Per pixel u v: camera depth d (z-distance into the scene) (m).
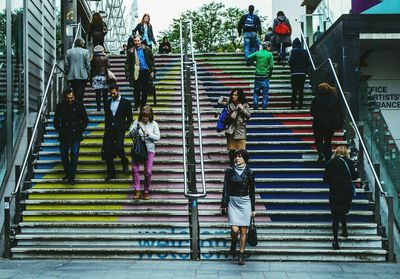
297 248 10.49
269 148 13.35
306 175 12.45
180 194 11.93
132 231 10.99
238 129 12.11
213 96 16.66
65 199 11.80
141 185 12.23
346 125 13.59
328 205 11.57
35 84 16.53
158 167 12.70
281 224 10.98
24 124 14.71
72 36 20.44
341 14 17.27
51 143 13.38
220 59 19.20
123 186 12.13
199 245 10.54
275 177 12.46
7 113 12.99
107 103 12.11
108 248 10.47
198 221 10.73
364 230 10.94
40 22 17.50
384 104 18.03
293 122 14.30
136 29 18.50
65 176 12.19
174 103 15.68
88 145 13.27
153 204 11.62
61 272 9.06
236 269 9.48
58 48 21.14
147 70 14.25
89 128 13.83
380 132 12.06
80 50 14.10
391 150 11.52
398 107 18.05
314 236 10.76
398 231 11.23
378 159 12.28
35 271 9.15
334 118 12.33
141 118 11.56
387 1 16.03
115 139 12.13
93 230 11.03
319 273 9.20
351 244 10.70
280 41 19.06
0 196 11.94
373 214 11.24
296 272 9.27
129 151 13.12
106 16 30.25
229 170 9.95
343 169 10.45
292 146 13.36
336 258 10.34
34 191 11.87
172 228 10.98
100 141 13.52
